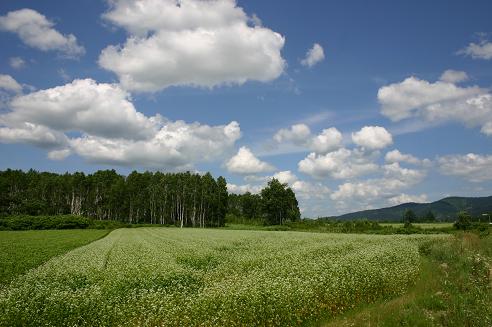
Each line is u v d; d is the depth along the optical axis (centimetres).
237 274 1822
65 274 1925
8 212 11212
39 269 2184
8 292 1479
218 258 2467
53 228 8094
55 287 1603
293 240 3897
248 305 1188
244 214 15400
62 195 12675
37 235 5872
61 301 1323
